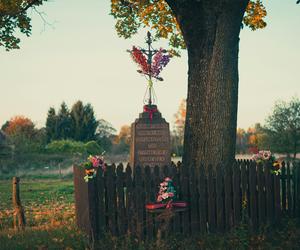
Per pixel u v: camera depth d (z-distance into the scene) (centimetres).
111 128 8262
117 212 1105
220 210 1148
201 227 1135
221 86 1241
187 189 1139
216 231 1145
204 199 1142
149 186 1114
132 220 1100
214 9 1234
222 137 1238
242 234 1091
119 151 7644
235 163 1170
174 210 1092
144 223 1106
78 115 7356
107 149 7525
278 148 4150
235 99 1259
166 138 1655
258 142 4288
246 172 1182
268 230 1168
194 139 1264
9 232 1365
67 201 2377
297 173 1245
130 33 1988
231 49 1252
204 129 1248
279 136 4147
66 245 1091
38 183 3494
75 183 1441
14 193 1509
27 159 5166
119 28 1978
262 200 1186
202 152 1246
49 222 1670
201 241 1089
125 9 1919
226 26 1239
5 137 6006
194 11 1254
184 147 1294
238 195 1166
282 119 4147
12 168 4734
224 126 1238
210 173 1150
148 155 1647
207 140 1243
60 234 1216
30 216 1847
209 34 1248
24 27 1648
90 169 1100
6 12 1584
